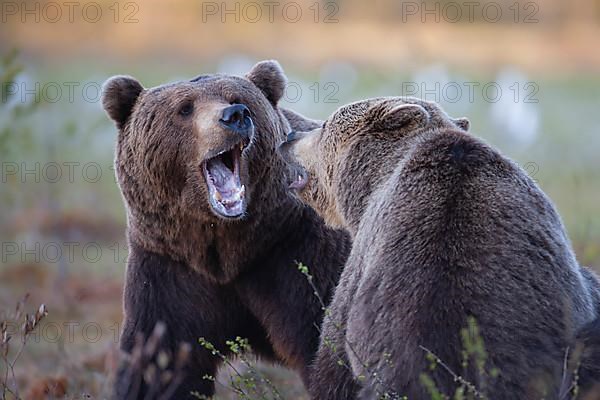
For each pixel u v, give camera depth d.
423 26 54.69
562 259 8.76
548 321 8.38
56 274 20.36
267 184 11.41
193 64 54.66
